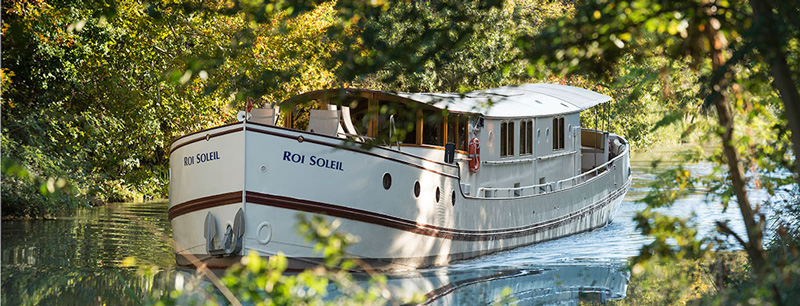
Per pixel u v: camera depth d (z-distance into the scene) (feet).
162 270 101.60
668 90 50.85
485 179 125.39
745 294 42.42
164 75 54.24
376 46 54.49
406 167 104.88
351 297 45.34
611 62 49.49
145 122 197.16
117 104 196.54
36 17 158.71
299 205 96.17
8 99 169.78
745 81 49.42
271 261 42.39
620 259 116.06
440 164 111.14
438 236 111.34
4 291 87.61
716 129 46.60
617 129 264.11
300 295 43.93
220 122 204.54
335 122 102.12
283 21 58.34
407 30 55.06
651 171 48.47
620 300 78.48
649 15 45.37
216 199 97.45
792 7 44.50
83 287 89.30
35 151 169.89
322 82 181.88
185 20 167.12
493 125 126.52
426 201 108.58
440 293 88.12
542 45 48.08
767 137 49.01
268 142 95.61
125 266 104.63
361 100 111.14
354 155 98.73
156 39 183.11
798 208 77.82
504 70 54.90
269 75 61.05
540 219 135.85
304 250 96.73
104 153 201.67
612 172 163.63
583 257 119.34
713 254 76.07
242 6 57.93
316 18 168.04
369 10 54.54
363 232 100.37
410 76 56.13
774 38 42.45
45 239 128.98
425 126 113.91
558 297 83.76
